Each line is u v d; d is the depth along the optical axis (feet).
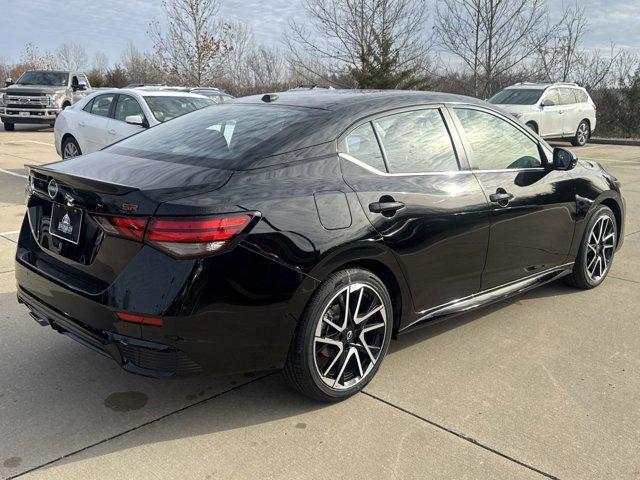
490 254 12.85
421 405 10.51
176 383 11.13
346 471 8.68
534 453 9.18
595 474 8.72
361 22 69.05
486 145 13.20
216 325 8.87
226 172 9.45
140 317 8.67
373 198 10.50
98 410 10.12
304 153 10.14
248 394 10.80
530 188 13.71
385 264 10.66
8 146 48.01
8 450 8.94
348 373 10.73
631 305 15.56
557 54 76.18
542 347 12.94
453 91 76.43
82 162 11.00
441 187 11.73
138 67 121.49
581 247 15.94
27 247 11.11
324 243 9.62
